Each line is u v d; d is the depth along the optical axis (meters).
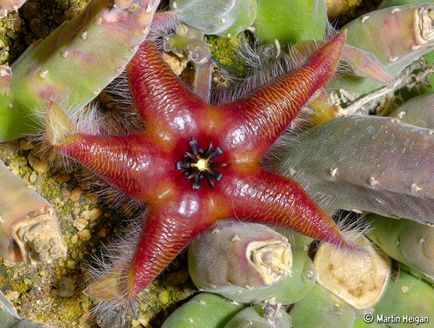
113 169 0.13
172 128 0.14
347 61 0.15
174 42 0.15
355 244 0.15
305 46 0.15
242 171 0.14
